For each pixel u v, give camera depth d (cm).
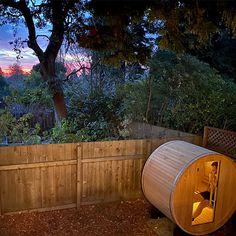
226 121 695
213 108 696
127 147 538
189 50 1005
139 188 565
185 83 799
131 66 1101
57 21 838
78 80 1181
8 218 466
